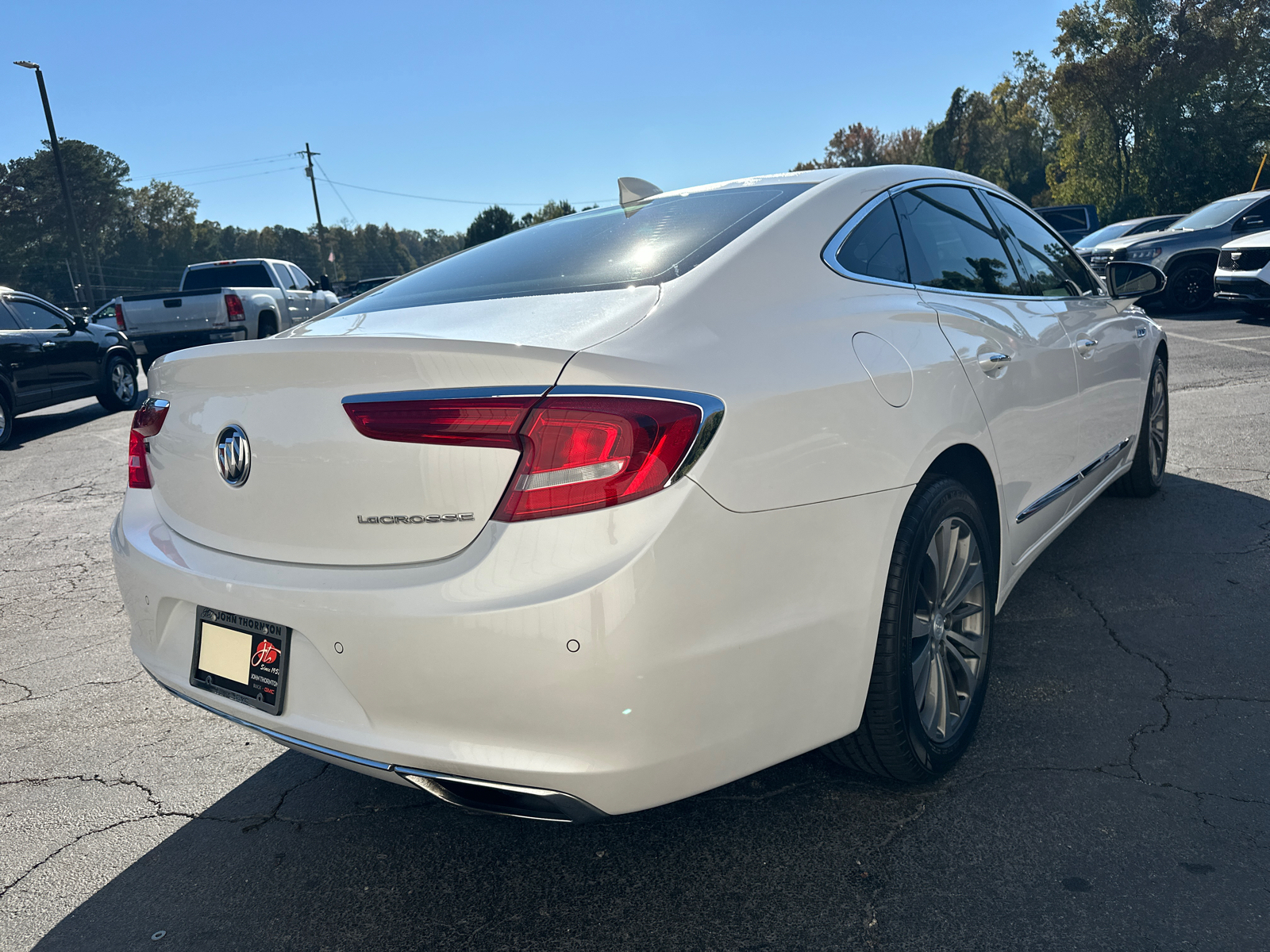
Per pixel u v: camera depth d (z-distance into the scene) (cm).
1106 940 165
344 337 170
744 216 220
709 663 159
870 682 195
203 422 190
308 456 170
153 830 226
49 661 343
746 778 228
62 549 505
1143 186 4234
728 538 158
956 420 214
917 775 211
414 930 184
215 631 190
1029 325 275
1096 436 336
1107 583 335
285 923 189
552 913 185
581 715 151
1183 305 1266
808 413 175
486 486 154
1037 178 7019
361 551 166
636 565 148
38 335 977
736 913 180
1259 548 359
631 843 206
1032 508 272
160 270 11406
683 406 155
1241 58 3953
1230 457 502
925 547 202
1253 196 1270
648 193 297
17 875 210
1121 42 4244
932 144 7531
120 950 184
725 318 180
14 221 10225
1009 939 167
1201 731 233
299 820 227
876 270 226
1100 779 216
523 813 165
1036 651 285
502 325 182
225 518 187
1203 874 180
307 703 173
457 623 152
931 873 187
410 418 157
